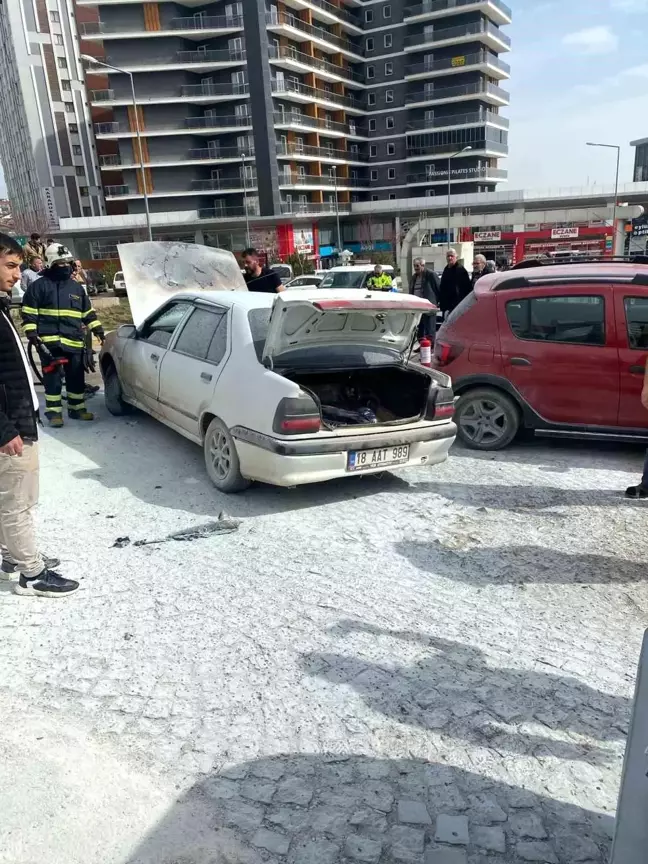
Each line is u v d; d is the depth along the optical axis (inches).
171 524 179.6
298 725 104.5
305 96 2314.2
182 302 239.9
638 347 229.6
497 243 1608.0
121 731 102.3
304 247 2413.9
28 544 137.5
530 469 231.8
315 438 181.8
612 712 109.3
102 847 82.1
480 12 2460.6
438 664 120.6
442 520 185.6
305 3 2294.5
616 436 236.1
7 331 128.2
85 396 335.9
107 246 2320.4
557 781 94.7
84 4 2084.2
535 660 122.6
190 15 2180.1
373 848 82.9
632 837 62.7
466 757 98.7
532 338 242.7
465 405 255.9
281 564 157.9
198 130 2191.2
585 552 166.6
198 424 210.4
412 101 2610.7
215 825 85.7
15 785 91.0
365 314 192.7
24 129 2726.4
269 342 184.7
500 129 2691.9
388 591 146.3
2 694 110.0
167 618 133.8
